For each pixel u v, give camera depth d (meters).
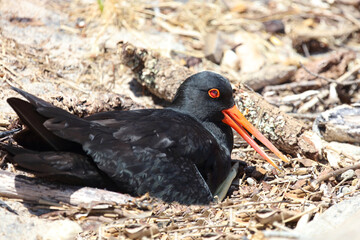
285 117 11.34
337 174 10.03
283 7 17.48
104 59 13.88
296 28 16.42
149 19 15.91
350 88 14.41
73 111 11.10
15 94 11.82
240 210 8.80
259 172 10.46
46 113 8.34
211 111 10.37
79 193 8.63
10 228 8.04
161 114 9.66
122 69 13.70
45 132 8.57
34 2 15.45
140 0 16.70
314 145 10.98
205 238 8.17
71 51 13.94
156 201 8.70
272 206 9.02
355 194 9.49
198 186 8.89
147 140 8.82
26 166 8.30
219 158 9.54
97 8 15.48
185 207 8.81
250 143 10.41
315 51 15.93
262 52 15.52
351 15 17.31
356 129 11.64
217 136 10.40
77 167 8.54
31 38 14.07
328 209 8.55
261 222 8.40
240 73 14.57
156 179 8.66
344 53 14.92
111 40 14.59
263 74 14.23
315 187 9.79
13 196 8.67
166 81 12.43
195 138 9.23
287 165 10.95
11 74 12.52
